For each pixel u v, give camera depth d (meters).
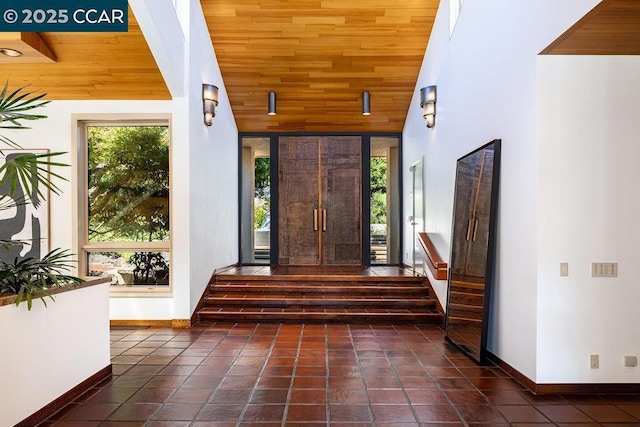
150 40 4.68
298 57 7.11
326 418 3.03
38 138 5.66
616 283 3.53
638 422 2.99
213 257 7.00
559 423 2.97
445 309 5.75
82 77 5.24
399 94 7.89
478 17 4.74
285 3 6.27
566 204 3.52
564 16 3.10
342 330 5.54
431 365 4.19
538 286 3.52
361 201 8.98
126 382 3.72
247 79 7.54
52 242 5.65
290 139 9.02
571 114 3.53
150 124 5.83
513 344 3.90
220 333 5.36
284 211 9.00
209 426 2.91
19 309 2.85
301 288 6.59
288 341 5.01
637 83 3.55
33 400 2.95
